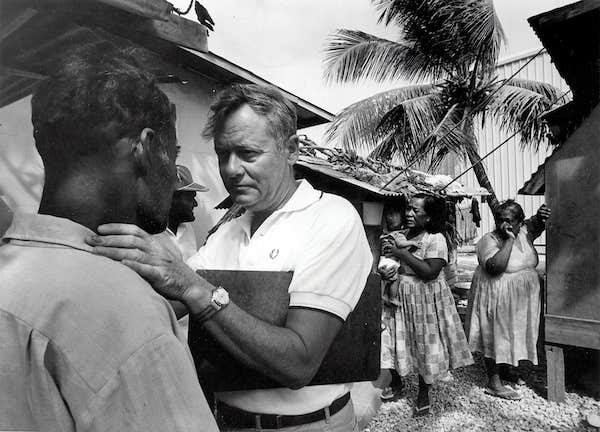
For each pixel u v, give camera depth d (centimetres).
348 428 131
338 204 121
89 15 167
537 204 1182
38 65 198
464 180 1284
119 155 73
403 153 1022
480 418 369
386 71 1012
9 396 59
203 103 441
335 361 118
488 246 414
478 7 873
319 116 510
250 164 117
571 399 405
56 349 60
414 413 372
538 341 480
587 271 370
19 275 64
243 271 111
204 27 188
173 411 61
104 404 59
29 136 321
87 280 64
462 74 961
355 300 115
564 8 346
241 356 96
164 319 67
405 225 403
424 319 361
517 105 888
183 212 336
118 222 76
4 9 159
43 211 73
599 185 363
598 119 365
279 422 120
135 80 74
